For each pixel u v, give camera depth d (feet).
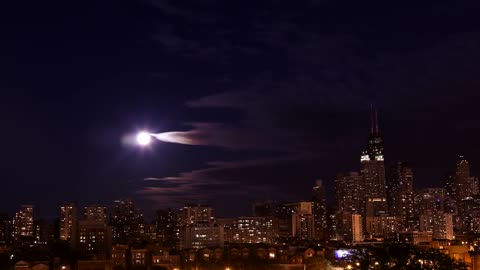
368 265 285.23
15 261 643.45
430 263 287.89
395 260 278.46
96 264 652.07
